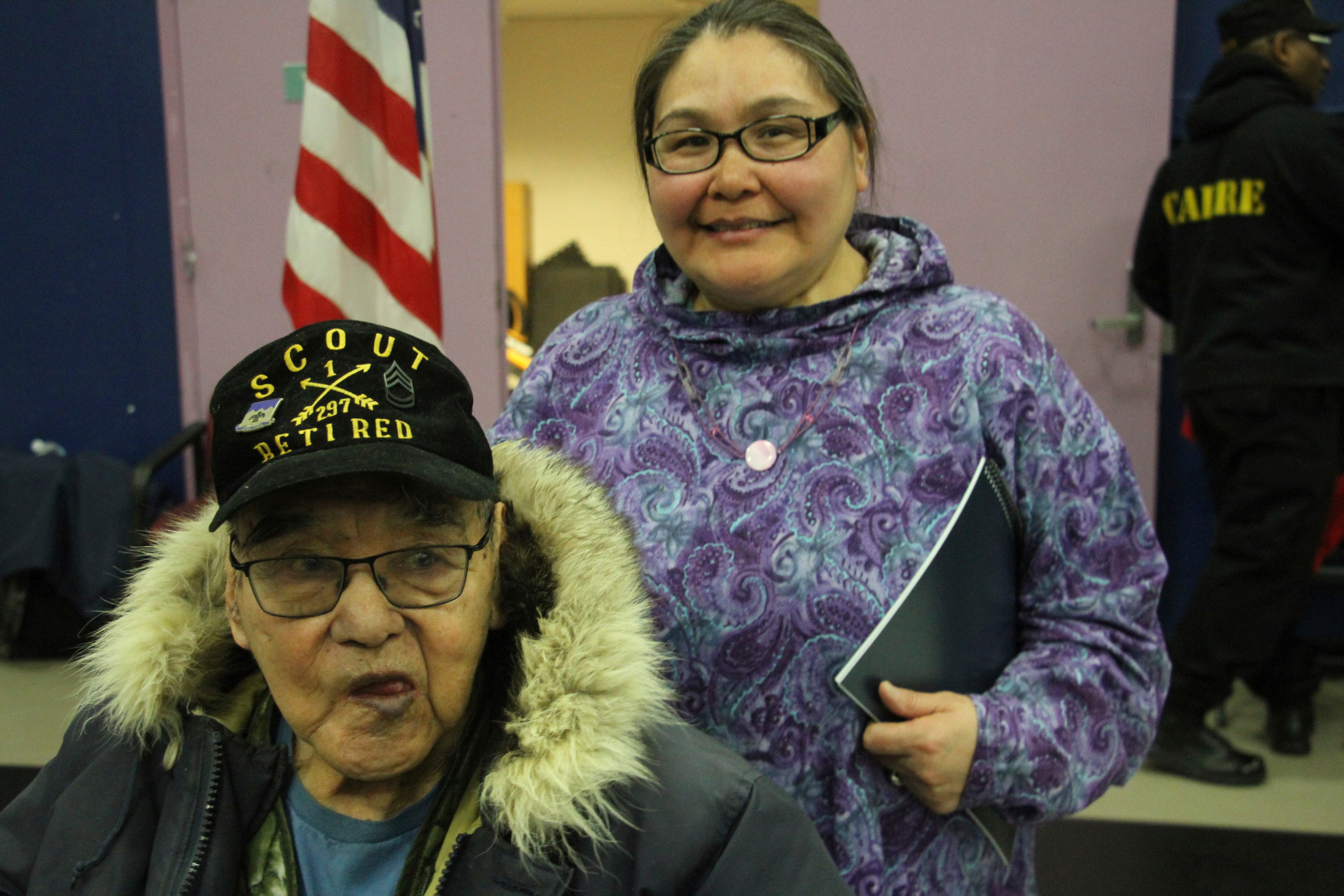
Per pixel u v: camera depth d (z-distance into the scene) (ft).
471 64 10.36
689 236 3.26
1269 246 7.84
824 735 3.14
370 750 2.54
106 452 11.60
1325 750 8.80
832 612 3.11
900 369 3.25
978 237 10.08
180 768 2.80
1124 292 9.97
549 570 2.75
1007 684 3.19
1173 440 10.44
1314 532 7.89
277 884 2.77
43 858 2.80
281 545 2.51
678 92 3.15
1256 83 8.09
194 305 11.21
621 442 3.43
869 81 9.98
